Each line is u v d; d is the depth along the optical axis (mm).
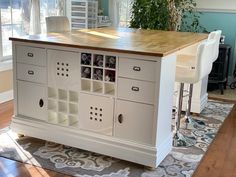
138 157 2537
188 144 3061
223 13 5211
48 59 2756
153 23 4727
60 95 2838
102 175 2443
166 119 2660
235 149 2998
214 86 5129
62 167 2541
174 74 2688
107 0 5902
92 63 2578
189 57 3545
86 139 2721
